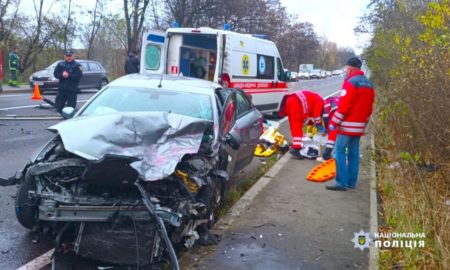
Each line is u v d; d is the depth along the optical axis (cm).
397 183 693
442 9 640
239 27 3394
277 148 1035
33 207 449
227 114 611
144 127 454
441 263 433
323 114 1000
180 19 2881
